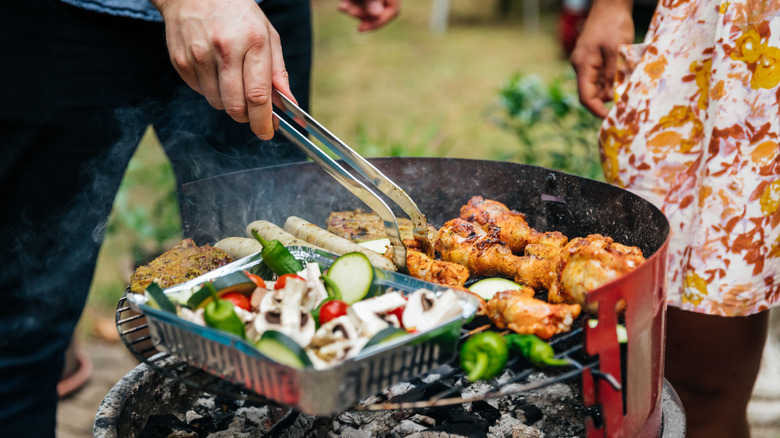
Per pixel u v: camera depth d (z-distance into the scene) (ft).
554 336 5.18
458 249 5.97
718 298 6.25
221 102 5.20
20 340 6.34
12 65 6.09
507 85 13.55
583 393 4.32
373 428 5.50
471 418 5.39
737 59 5.94
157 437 5.28
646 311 4.45
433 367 4.24
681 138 6.61
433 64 26.73
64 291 6.93
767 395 8.52
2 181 6.43
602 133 7.30
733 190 6.08
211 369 4.19
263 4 7.29
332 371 3.64
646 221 5.72
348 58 28.04
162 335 4.34
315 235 6.23
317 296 4.78
